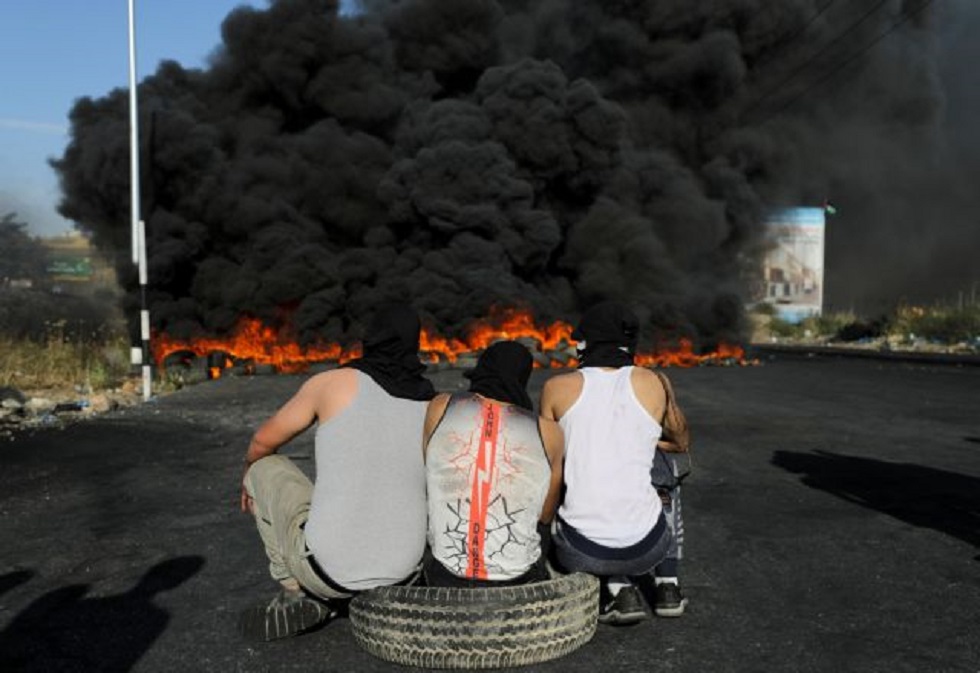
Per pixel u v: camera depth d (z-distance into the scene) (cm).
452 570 368
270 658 367
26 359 1638
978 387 1580
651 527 392
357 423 374
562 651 354
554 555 411
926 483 723
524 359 393
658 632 398
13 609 428
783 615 419
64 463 820
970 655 369
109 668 356
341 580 367
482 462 369
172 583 468
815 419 1134
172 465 809
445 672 350
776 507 642
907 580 472
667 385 405
